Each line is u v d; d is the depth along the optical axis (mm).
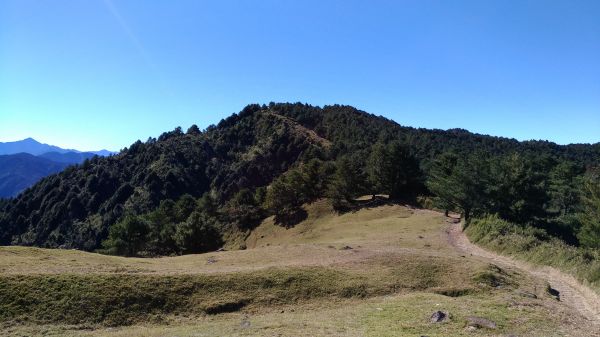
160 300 31188
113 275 33312
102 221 187250
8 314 26859
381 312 27766
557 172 103062
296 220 113188
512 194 69812
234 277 35406
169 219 119500
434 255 44594
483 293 33375
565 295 34500
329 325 24812
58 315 27688
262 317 29188
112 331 26531
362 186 111062
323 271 38062
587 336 22062
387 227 77938
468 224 67500
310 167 123938
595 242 53406
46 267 35156
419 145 182875
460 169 72812
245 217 127625
